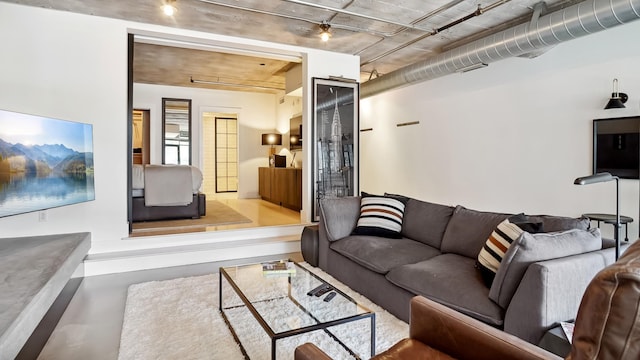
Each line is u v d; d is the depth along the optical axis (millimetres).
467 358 1264
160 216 5242
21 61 3570
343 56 5371
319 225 3574
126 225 3979
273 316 1895
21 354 2023
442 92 5836
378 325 2357
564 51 4168
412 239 3176
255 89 8469
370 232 3293
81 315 2557
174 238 4133
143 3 3586
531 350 1112
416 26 4262
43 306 1893
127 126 4012
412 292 2328
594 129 3908
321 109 5184
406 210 3377
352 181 5410
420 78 5090
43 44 3641
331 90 5258
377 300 2688
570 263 1761
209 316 2502
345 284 3115
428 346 1370
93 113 3820
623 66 3676
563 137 4199
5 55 3518
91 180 3494
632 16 2945
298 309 1975
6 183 2445
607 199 3828
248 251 4172
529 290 1703
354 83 5398
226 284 3160
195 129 8352
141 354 2016
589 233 2049
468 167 5402
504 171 4875
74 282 3268
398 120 6832
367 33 4520
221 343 2139
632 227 3650
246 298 2062
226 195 9781
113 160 3908
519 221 2244
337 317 1854
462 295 2025
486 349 1204
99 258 3600
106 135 3875
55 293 2131
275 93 8938
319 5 3693
